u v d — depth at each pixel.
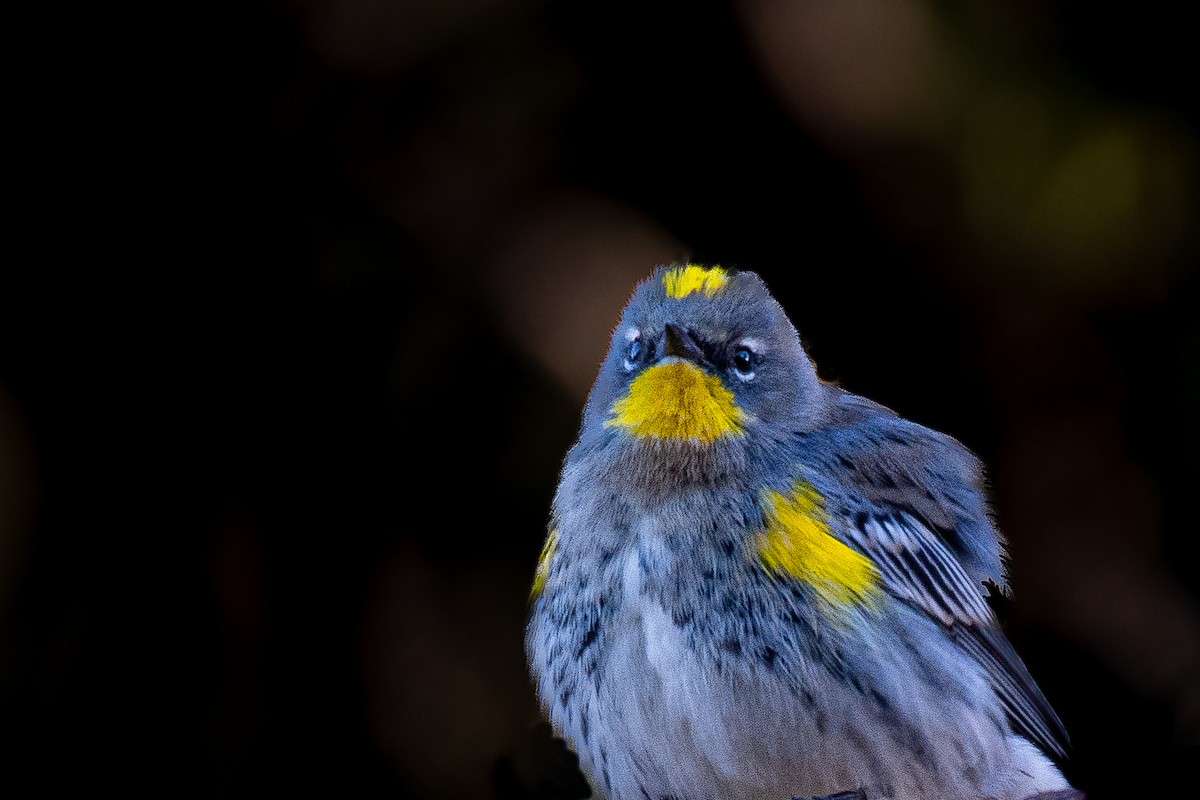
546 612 2.14
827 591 2.13
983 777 2.14
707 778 2.13
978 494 2.17
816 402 2.17
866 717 2.13
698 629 2.13
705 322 2.15
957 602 2.15
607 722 2.13
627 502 2.14
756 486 2.14
